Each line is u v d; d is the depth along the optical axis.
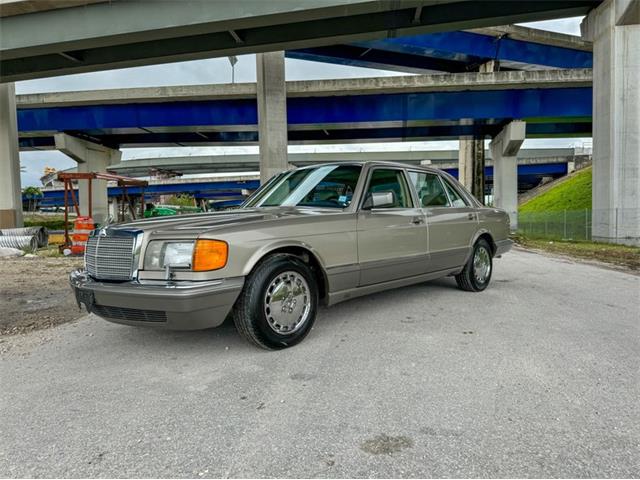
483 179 33.78
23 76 20.97
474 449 2.29
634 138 16.61
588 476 2.05
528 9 17.27
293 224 3.92
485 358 3.60
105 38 16.58
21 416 2.74
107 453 2.30
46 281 8.25
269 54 23.70
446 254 5.54
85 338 4.41
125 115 27.34
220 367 3.49
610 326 4.52
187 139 32.66
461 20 17.47
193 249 3.42
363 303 5.57
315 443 2.37
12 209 26.27
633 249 14.10
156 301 3.32
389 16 17.83
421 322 4.68
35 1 15.99
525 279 7.54
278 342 3.79
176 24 16.00
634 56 16.53
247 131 30.91
